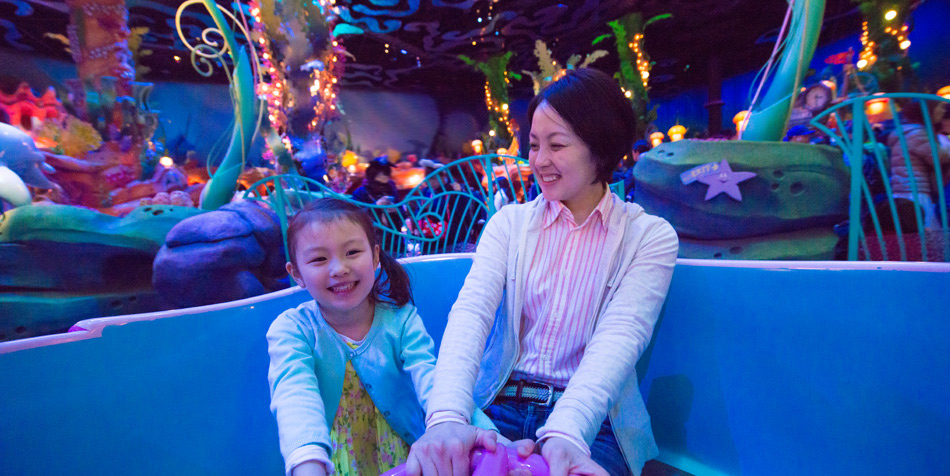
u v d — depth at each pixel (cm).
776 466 92
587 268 96
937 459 74
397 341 102
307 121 548
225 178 374
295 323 95
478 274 101
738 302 97
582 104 85
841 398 83
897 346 78
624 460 90
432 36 1320
